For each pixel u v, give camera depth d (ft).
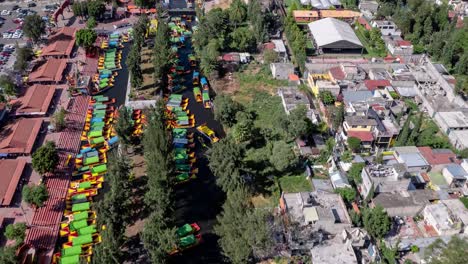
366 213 432.25
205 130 605.73
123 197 431.02
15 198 486.79
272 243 408.26
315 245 417.28
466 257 338.75
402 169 471.62
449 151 538.88
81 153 558.15
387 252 416.87
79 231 448.65
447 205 460.14
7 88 633.20
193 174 531.91
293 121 550.36
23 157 544.21
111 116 633.61
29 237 442.09
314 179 505.66
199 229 461.37
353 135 549.95
